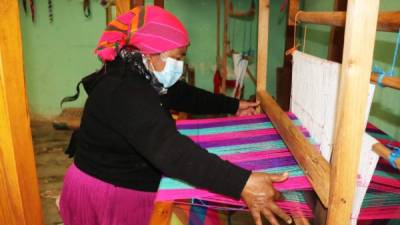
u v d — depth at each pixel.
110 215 1.10
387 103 1.71
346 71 0.61
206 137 1.26
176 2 3.59
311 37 2.88
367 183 0.78
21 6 3.55
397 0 1.64
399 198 0.92
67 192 1.14
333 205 0.69
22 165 0.55
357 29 0.58
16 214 0.56
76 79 3.86
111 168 1.08
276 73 3.41
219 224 1.29
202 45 3.72
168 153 0.84
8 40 0.49
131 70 0.98
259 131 1.30
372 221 1.17
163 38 0.98
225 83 3.21
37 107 3.89
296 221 0.92
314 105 1.04
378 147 0.74
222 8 3.59
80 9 3.63
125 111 0.90
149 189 1.11
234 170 0.82
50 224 2.12
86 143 1.10
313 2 2.88
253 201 0.81
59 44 3.72
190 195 0.86
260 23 1.46
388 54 1.66
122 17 1.03
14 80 0.51
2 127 0.51
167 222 0.96
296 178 0.89
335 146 0.67
